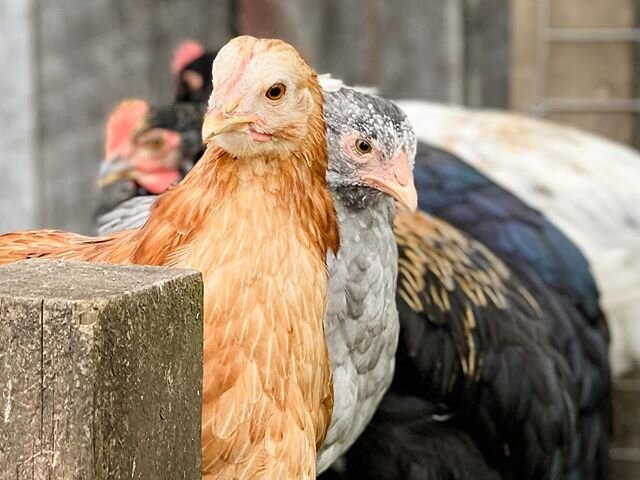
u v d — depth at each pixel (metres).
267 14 5.84
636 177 5.40
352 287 2.95
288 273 2.30
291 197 2.34
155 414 1.86
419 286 3.66
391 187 2.90
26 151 5.38
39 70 5.35
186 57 4.73
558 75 5.94
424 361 3.62
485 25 6.06
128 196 4.02
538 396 3.91
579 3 5.88
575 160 5.35
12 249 2.69
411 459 3.70
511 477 4.01
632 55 5.92
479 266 3.94
